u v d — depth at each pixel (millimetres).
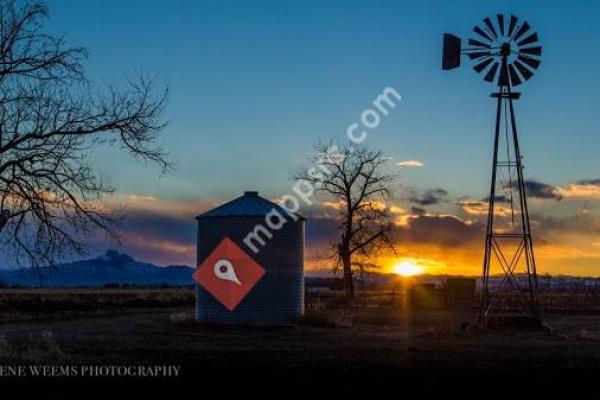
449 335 38469
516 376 23438
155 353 29469
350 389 20766
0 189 25375
